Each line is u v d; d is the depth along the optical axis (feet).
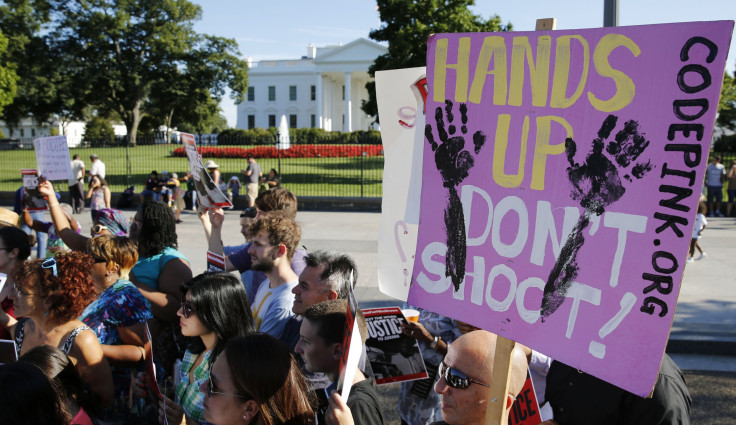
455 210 6.66
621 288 5.36
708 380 17.87
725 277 29.12
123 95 178.91
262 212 14.57
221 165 93.61
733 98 68.33
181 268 12.98
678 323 21.98
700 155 4.89
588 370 5.52
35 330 9.77
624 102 5.32
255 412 6.91
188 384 9.57
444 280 6.78
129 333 10.69
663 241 5.11
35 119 197.36
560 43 5.74
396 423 15.38
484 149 6.39
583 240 5.63
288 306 10.71
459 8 79.56
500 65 6.20
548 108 5.86
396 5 79.77
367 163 92.17
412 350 9.09
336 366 7.84
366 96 270.46
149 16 168.25
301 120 269.85
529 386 7.51
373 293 26.37
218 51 176.35
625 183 5.33
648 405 7.14
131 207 61.11
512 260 6.17
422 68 8.71
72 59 168.25
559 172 5.81
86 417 8.16
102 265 11.05
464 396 6.82
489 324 6.32
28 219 20.33
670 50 5.02
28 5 160.45
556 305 5.81
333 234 42.98
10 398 6.49
